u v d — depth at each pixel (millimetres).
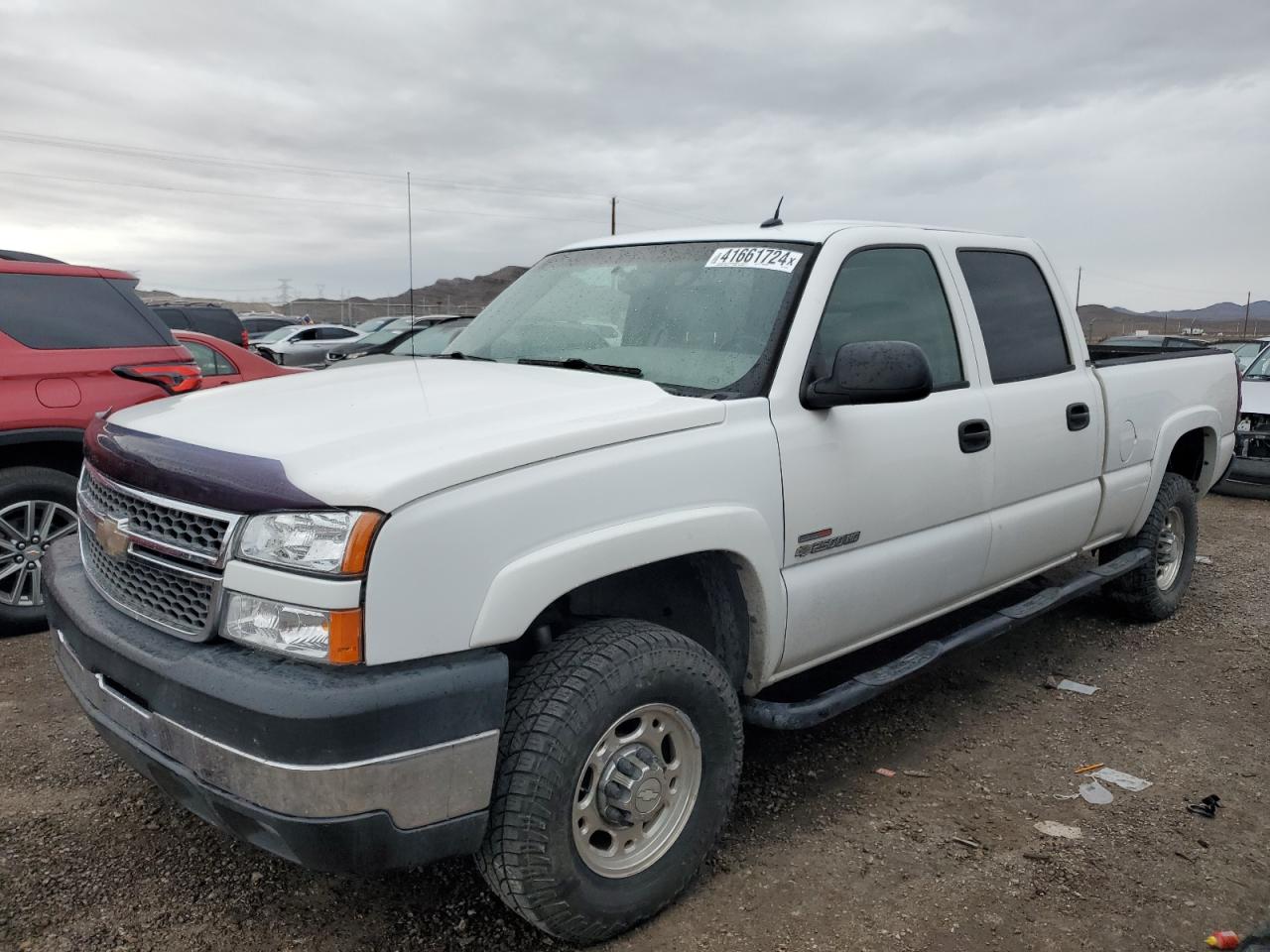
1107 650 4988
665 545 2559
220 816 2201
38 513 4953
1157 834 3164
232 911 2686
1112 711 4199
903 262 3623
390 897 2766
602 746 2482
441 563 2135
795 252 3297
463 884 2840
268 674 2066
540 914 2381
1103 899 2793
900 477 3311
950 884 2857
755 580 2854
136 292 5484
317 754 2002
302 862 2127
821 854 3012
